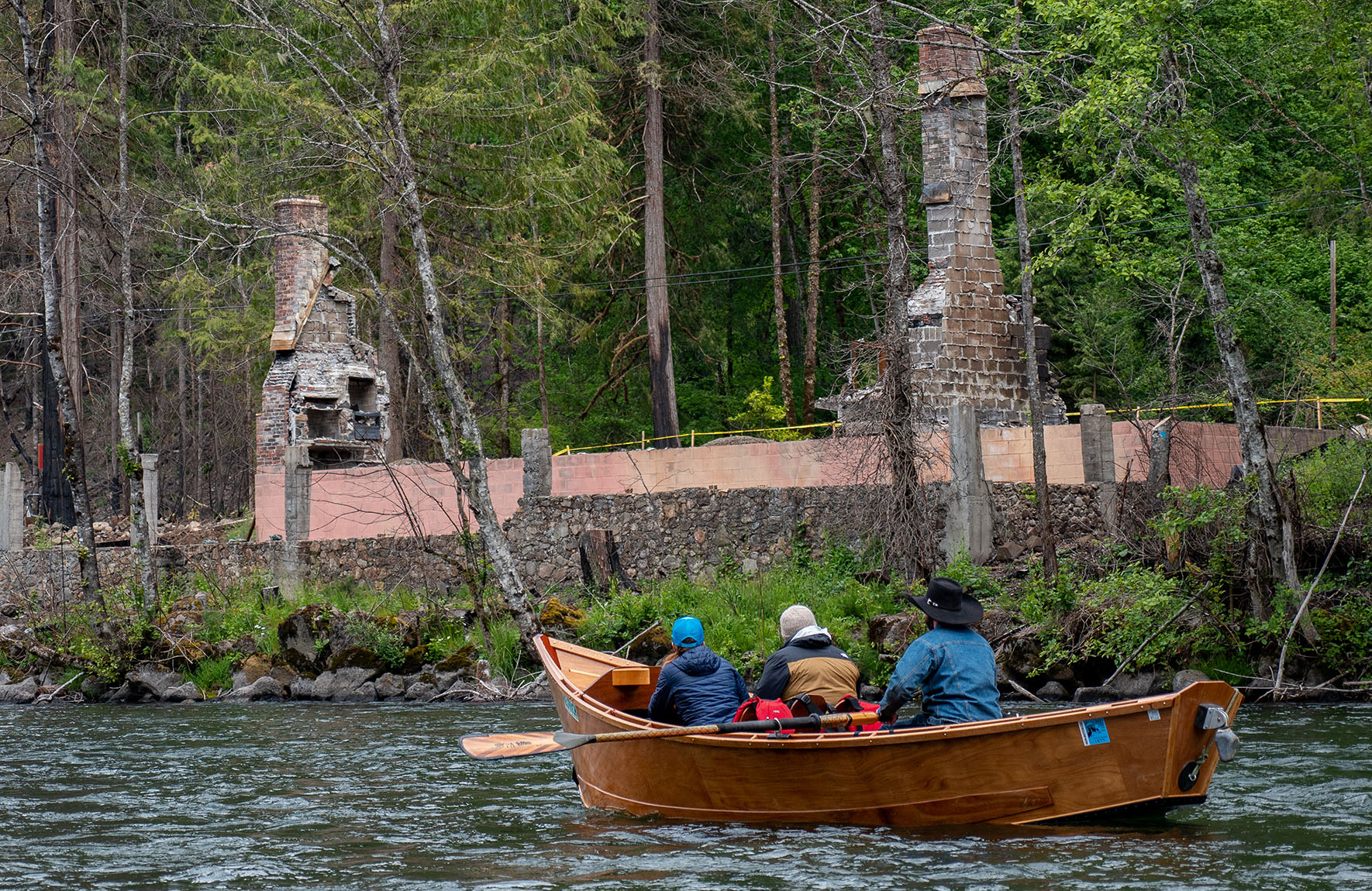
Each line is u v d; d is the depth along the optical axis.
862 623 52.41
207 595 68.75
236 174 82.19
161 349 123.88
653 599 57.62
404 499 63.31
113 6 75.19
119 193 69.62
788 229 114.38
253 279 98.81
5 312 72.75
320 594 68.00
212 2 82.00
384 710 53.06
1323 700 46.00
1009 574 54.00
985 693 27.03
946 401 70.38
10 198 95.12
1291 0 55.03
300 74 80.38
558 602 58.56
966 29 51.56
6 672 64.19
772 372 121.19
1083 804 25.22
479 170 83.00
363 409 88.44
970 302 71.88
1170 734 24.48
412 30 79.00
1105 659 47.28
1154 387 82.19
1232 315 48.44
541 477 67.12
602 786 30.58
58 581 75.00
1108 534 55.00
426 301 53.84
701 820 28.20
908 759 25.73
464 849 26.02
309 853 26.02
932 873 22.48
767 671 28.27
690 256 105.50
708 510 62.69
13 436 128.88
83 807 31.73
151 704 59.34
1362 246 90.50
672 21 100.44
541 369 108.94
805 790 26.72
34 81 68.25
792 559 60.12
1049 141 87.94
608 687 34.12
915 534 53.94
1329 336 81.75
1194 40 48.84
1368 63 52.12
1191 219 49.00
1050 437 61.16
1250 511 47.72
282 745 43.03
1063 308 85.56
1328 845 24.11
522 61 83.19
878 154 68.75
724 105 97.06
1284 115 57.09
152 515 84.62
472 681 56.28
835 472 62.28
